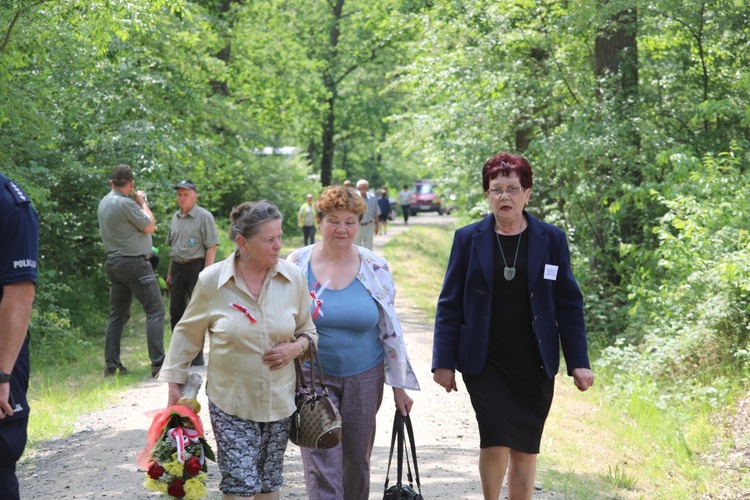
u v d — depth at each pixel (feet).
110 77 49.19
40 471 20.11
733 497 23.62
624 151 43.50
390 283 14.75
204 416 25.54
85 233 50.37
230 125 71.77
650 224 45.29
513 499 15.15
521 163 14.85
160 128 52.60
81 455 21.33
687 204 36.24
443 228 135.33
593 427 28.66
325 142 133.90
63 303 47.01
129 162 49.34
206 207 78.54
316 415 13.33
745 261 32.63
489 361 14.89
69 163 45.14
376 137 139.44
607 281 46.29
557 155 44.52
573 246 46.98
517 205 14.69
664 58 47.29
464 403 28.30
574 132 44.78
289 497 18.02
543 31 48.98
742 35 43.96
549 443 24.88
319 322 14.24
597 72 47.44
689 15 43.45
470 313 14.89
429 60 54.24
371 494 18.37
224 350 13.23
